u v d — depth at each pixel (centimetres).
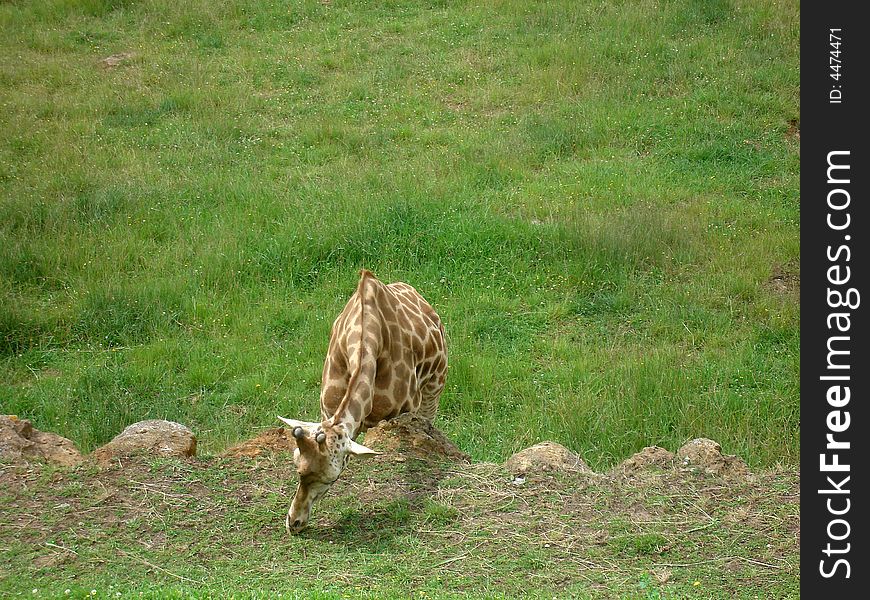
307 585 1798
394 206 4281
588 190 4703
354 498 2094
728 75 5828
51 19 6769
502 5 6869
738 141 5244
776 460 2784
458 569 1875
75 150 5009
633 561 1928
